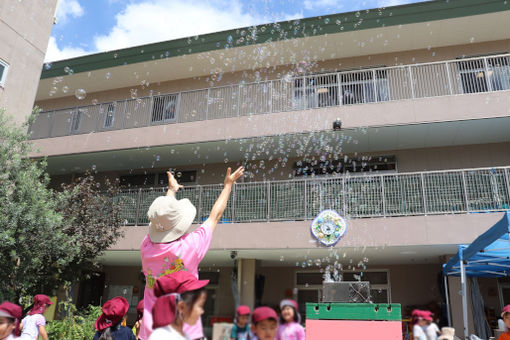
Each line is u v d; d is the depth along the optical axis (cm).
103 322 280
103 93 1174
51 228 587
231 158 993
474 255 555
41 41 915
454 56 904
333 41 936
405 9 862
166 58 1028
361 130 807
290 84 964
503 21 844
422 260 886
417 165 886
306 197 785
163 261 156
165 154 975
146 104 1006
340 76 912
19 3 859
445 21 858
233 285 901
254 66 1031
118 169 1098
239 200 835
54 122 1050
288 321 298
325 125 820
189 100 991
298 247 746
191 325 134
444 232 684
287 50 976
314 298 975
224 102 968
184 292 132
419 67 898
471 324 712
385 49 946
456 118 753
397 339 312
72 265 752
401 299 920
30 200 571
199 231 164
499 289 841
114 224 778
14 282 561
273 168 975
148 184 1070
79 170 1112
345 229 728
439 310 868
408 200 746
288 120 848
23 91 855
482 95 755
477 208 703
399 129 802
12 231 526
